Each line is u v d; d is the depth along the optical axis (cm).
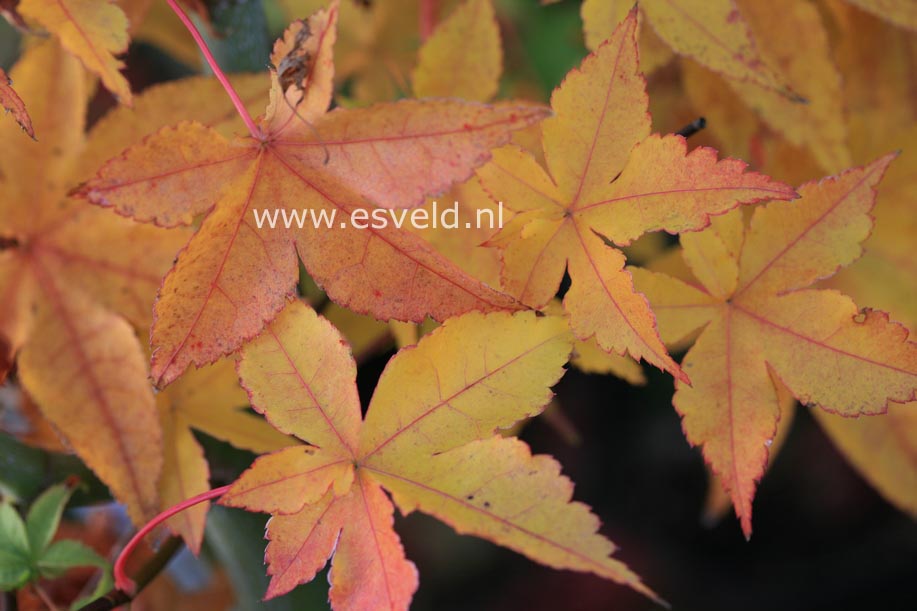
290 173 34
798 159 43
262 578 42
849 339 35
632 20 35
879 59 44
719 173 34
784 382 36
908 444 45
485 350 35
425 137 34
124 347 38
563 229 35
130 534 41
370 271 34
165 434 38
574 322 35
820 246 36
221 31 42
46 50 38
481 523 34
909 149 43
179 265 34
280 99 34
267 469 34
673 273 42
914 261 43
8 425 41
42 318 38
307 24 34
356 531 34
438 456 34
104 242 38
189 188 34
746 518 35
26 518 40
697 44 38
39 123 38
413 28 50
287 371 35
